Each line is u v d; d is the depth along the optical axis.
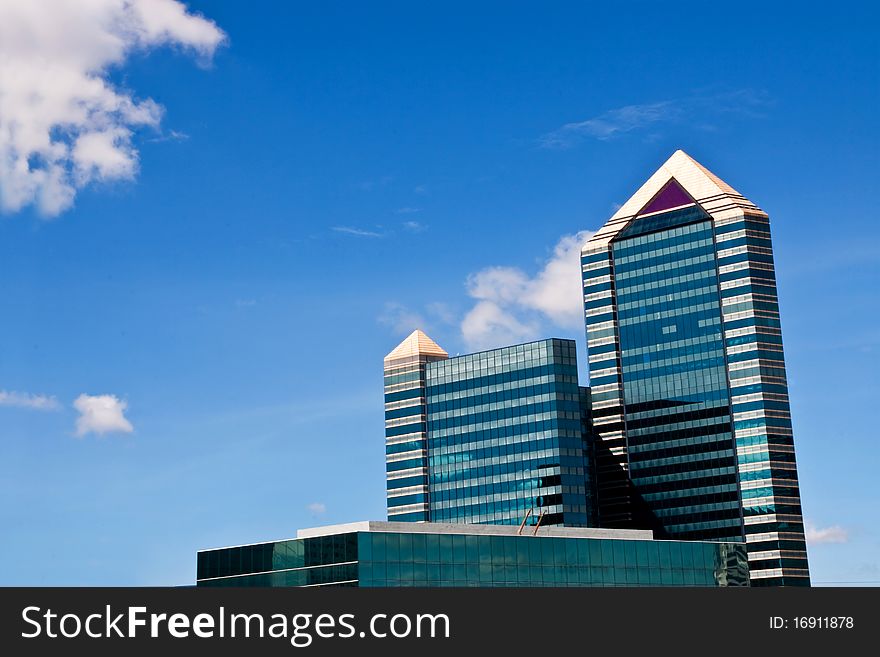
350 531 191.50
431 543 193.12
